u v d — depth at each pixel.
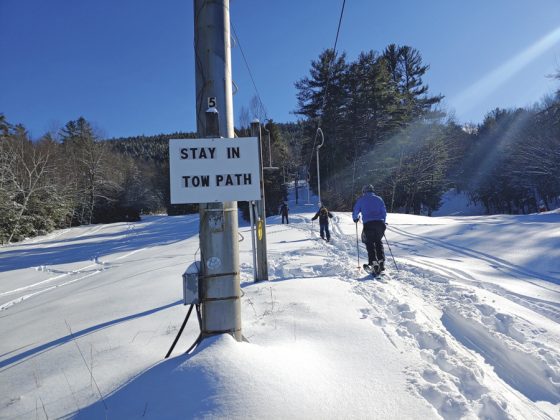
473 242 10.98
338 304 4.81
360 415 2.44
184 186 3.28
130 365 3.40
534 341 3.73
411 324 4.11
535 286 6.08
